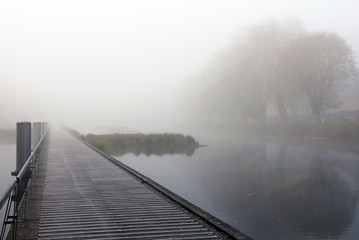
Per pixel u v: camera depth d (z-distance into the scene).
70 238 5.10
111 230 5.55
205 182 15.55
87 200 7.67
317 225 9.28
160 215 6.50
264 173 17.59
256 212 10.65
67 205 7.17
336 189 13.57
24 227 5.59
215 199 12.38
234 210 10.90
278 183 15.07
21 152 10.41
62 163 14.05
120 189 9.00
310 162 20.52
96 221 6.05
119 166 13.32
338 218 9.85
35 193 8.36
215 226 5.71
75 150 19.53
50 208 6.90
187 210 6.88
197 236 5.28
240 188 14.20
